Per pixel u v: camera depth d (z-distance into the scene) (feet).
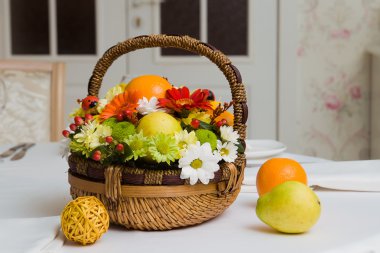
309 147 10.76
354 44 10.54
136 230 2.92
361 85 10.61
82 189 2.93
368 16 10.48
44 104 7.45
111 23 10.60
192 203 2.84
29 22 10.70
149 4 10.53
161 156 2.72
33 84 7.43
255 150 4.79
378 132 10.34
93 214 2.67
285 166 3.34
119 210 2.83
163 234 2.87
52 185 4.09
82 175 2.94
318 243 2.70
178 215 2.84
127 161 2.79
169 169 2.80
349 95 10.64
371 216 3.15
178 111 3.01
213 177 2.80
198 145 2.77
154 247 2.68
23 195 3.81
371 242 2.77
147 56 10.63
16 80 7.39
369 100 10.63
